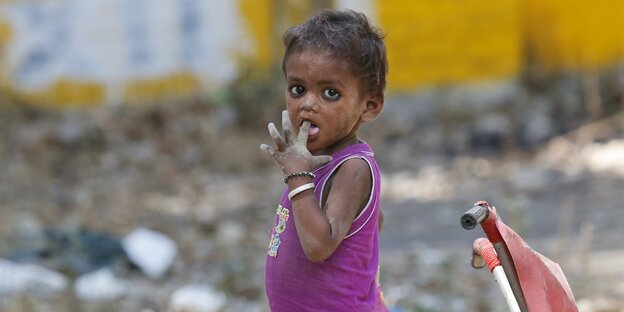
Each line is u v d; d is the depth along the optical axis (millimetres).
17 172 17109
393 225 13422
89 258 10758
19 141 19078
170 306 9359
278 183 16531
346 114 4609
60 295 9531
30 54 20859
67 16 20828
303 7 20547
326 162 4496
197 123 20141
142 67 20891
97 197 15594
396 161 17969
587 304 8758
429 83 20406
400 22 20406
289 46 4684
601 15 20109
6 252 11016
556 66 20406
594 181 15148
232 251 11570
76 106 20844
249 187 16266
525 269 4488
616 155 16875
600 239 11594
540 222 12898
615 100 19641
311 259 4445
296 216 4422
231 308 9234
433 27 20359
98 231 12445
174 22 20906
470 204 14375
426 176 16656
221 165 18047
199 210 14562
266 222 13703
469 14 20266
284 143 4492
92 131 19500
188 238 12516
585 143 17938
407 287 9812
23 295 9430
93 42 20859
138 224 13539
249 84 20719
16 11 20859
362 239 4668
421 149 18781
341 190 4578
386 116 20312
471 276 10344
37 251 10930
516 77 20219
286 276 4684
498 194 14891
